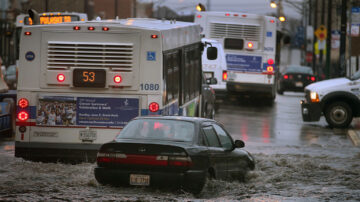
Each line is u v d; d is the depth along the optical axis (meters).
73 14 75.19
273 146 57.03
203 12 92.56
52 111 41.47
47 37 41.47
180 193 30.39
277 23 95.19
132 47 41.12
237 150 36.12
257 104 100.00
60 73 41.28
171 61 43.78
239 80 93.06
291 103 104.44
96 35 41.25
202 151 30.89
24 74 41.56
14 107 62.66
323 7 157.38
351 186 35.22
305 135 66.69
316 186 35.06
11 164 40.72
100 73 41.06
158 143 30.53
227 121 76.69
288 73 130.00
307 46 185.88
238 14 92.25
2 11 171.75
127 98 41.19
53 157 41.50
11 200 28.48
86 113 41.34
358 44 93.62
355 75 75.75
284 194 32.06
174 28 44.62
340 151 54.12
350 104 73.88
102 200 28.72
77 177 35.84
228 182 34.25
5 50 159.25
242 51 92.88
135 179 30.28
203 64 87.81
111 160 30.73
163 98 41.38
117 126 41.28
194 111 52.34
